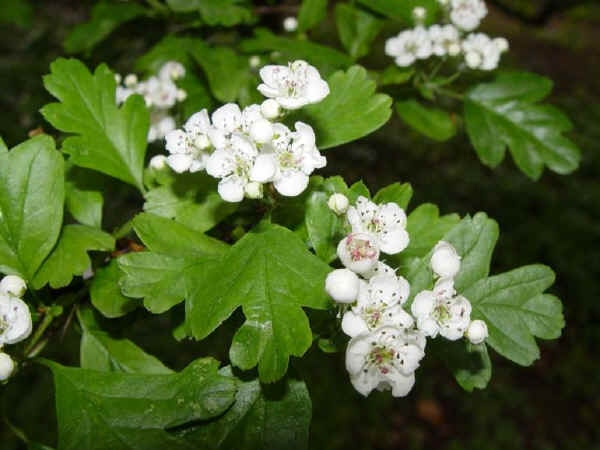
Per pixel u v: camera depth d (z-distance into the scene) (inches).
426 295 4.3
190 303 4.4
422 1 7.7
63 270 5.0
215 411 4.3
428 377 17.1
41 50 17.3
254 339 4.1
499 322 4.9
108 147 5.6
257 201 5.2
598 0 34.4
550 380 17.2
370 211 4.6
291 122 5.4
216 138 4.7
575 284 18.6
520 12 32.6
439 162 21.9
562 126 7.7
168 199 5.1
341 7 8.3
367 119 5.3
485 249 5.0
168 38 8.1
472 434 16.1
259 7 9.2
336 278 4.0
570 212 20.2
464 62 7.8
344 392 16.2
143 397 4.5
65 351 14.5
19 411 14.0
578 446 15.9
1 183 5.0
